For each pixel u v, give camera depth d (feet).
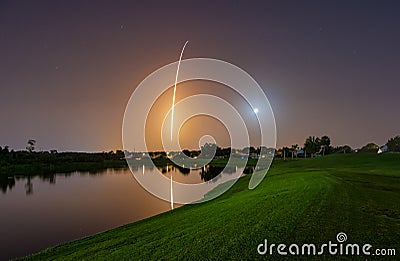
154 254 33.19
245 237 34.37
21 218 103.71
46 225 90.33
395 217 39.19
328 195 54.95
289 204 49.21
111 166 364.17
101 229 79.71
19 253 64.44
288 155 372.38
